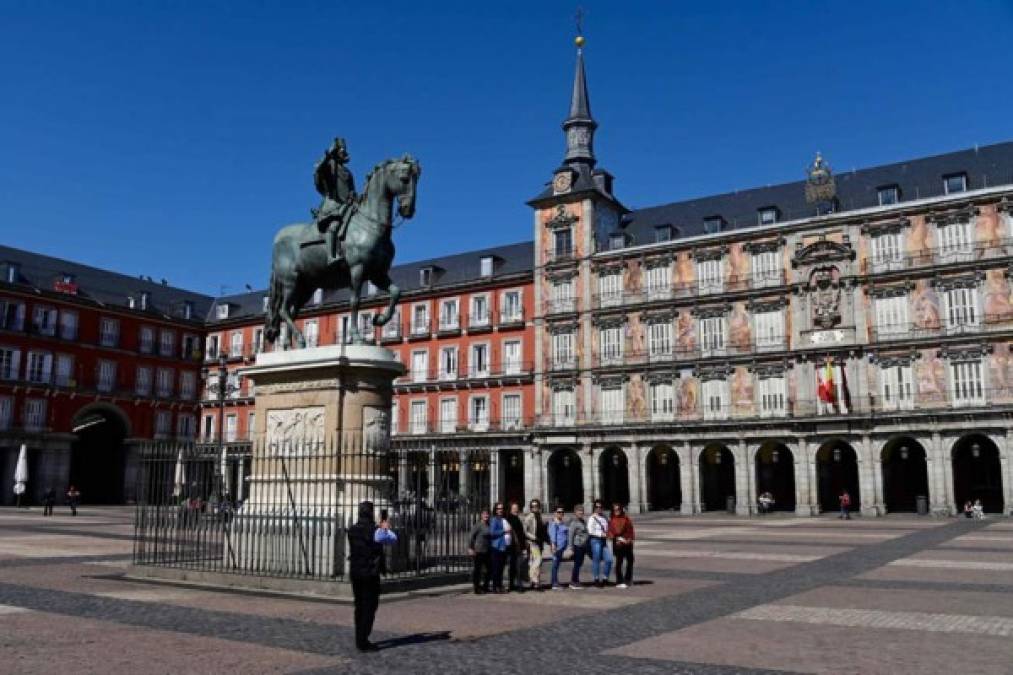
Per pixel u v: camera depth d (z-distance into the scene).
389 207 16.75
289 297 17.70
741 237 60.47
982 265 52.53
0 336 67.38
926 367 53.59
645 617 13.50
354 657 10.09
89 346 74.12
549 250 68.44
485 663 9.86
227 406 82.94
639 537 33.84
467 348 72.50
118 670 9.29
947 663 10.01
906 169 60.06
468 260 78.06
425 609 14.02
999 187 52.56
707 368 60.44
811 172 60.31
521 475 69.56
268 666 9.54
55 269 75.88
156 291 86.12
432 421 72.81
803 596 16.09
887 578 19.06
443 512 18.98
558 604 14.95
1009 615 13.65
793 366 57.59
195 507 18.80
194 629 11.76
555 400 66.44
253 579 15.34
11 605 13.92
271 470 16.58
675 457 64.94
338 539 15.04
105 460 78.12
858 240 56.59
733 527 41.56
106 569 19.28
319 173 17.36
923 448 53.31
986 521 45.41
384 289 17.12
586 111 71.00
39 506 67.62
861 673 9.48
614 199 69.06
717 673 9.45
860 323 55.88
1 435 66.19
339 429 15.08
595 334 65.44
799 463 55.97
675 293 62.66
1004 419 49.81
